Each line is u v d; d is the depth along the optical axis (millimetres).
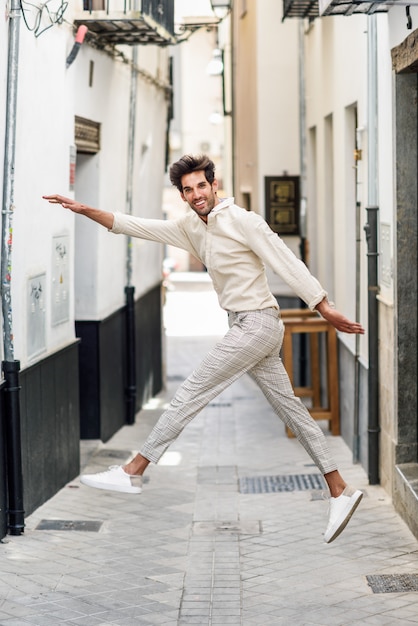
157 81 15961
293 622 6254
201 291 38594
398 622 6211
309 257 16234
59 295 9742
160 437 5457
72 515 8906
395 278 8820
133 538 8305
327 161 14266
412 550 7789
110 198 12773
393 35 8750
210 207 5469
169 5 11883
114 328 13195
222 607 6535
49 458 9336
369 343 9797
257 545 8133
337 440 12469
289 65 17781
